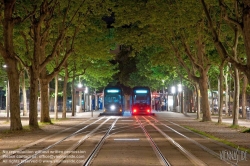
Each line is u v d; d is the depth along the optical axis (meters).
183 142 22.92
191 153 18.11
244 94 51.94
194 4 34.06
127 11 36.53
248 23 21.48
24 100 59.69
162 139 24.66
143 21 36.28
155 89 85.44
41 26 35.06
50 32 39.78
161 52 44.88
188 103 78.81
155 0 35.34
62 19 36.22
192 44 45.41
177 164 15.02
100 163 15.17
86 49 43.00
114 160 15.93
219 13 35.25
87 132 30.17
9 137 25.84
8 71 29.75
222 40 36.12
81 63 52.25
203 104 44.41
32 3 32.19
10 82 29.94
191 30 38.19
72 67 53.34
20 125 30.55
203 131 30.92
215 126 36.88
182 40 41.50
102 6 37.00
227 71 51.88
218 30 34.53
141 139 24.62
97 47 44.09
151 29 39.34
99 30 41.53
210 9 35.38
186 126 37.00
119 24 37.81
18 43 39.94
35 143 22.16
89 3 35.66
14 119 30.31
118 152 18.41
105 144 21.80
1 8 29.91
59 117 56.03
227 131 30.95
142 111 63.84
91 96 84.44
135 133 29.17
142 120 48.78
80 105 78.31
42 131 30.98
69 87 84.94
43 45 35.91
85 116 60.00
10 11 28.88
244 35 21.72
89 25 39.84
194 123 41.75
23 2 32.19
